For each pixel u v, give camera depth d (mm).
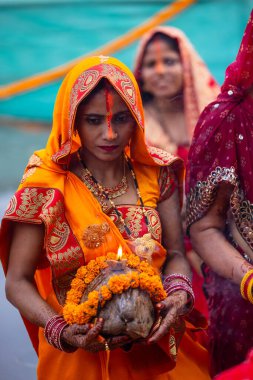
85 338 3219
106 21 9414
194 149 3812
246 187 3703
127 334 3254
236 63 3715
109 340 3268
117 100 3371
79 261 3420
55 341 3348
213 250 3777
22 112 9625
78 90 3361
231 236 3830
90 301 3232
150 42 5789
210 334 4023
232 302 3902
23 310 3469
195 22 9344
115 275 3250
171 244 3713
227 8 9305
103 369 3518
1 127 9617
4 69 9578
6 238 3502
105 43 9469
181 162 3695
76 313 3248
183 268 3656
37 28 9477
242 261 3703
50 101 9625
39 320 3416
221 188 3752
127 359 3547
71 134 3371
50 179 3441
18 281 3496
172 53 5766
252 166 3689
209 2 9305
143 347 3541
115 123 3402
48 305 3457
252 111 3695
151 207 3574
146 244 3438
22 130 9625
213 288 3980
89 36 9445
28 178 3441
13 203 3418
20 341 5555
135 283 3232
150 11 9359
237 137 3701
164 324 3309
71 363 3568
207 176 3746
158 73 5711
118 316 3201
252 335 3881
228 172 3689
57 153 3436
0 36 9508
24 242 3467
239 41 9352
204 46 9375
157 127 5699
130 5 9359
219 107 3750
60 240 3418
